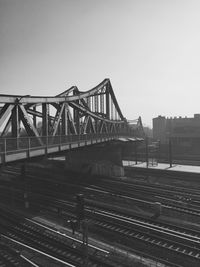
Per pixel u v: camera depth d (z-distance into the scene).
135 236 23.05
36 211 30.95
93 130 47.28
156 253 20.52
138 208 32.25
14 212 30.19
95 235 23.77
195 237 22.30
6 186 43.97
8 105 23.64
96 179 50.28
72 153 60.41
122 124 78.88
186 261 19.12
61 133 36.28
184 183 50.34
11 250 19.84
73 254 19.81
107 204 33.91
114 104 73.81
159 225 26.00
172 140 100.25
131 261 18.95
